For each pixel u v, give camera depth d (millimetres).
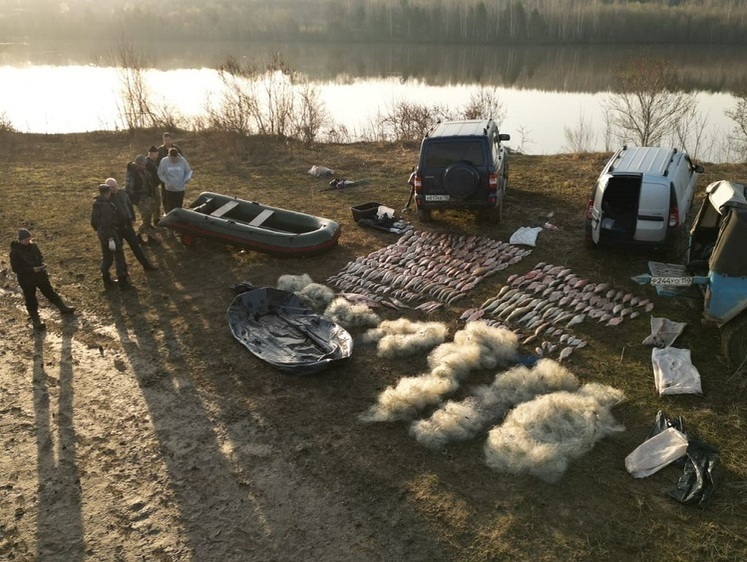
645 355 8164
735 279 7574
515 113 29391
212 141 20422
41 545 5637
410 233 12609
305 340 8656
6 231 13242
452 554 5367
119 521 5875
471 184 11742
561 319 9016
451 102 30453
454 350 8141
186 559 5445
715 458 6156
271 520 5809
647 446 6359
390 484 6152
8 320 9633
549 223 12727
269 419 7168
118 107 27359
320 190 15820
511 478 6172
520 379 7457
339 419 7137
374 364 8211
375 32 73562
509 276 10539
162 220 11984
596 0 76438
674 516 5629
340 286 10469
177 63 49125
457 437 6703
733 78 37031
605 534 5480
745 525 5504
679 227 10289
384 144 21078
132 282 10828
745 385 7316
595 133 24891
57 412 7430
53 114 30094
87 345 8875
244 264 11438
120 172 17953
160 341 8906
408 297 9984
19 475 6469
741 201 8625
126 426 7152
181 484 6285
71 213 14344
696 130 23703
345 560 5359
